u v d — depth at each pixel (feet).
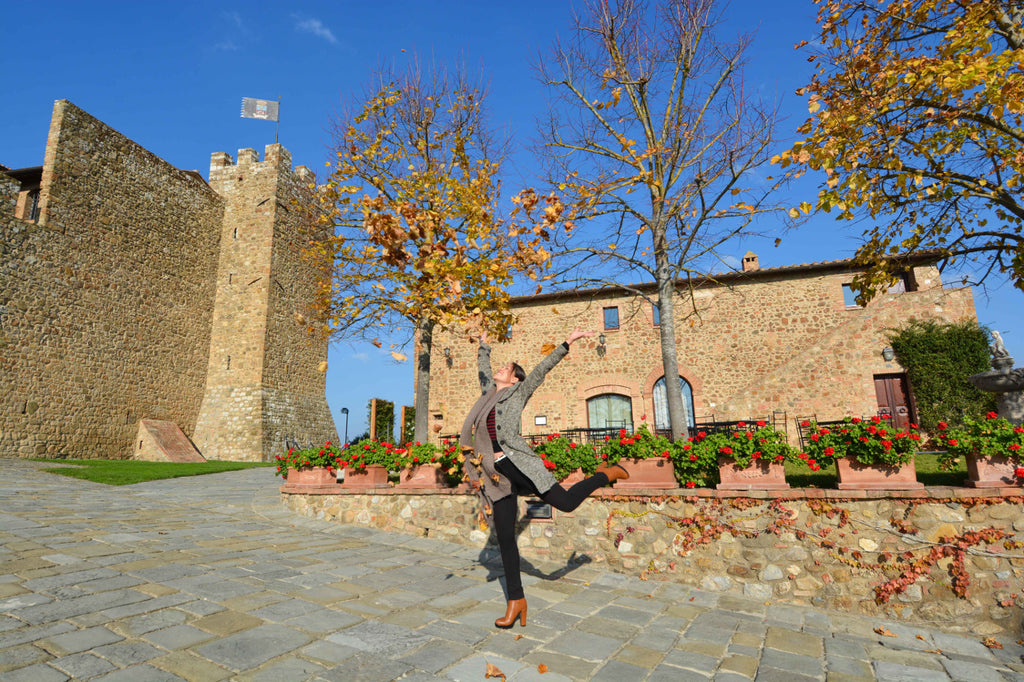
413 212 11.78
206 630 9.37
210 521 20.26
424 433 30.01
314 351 83.10
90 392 58.70
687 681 8.95
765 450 15.57
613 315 52.75
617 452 17.34
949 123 21.85
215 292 77.61
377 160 31.24
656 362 50.24
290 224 80.43
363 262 30.22
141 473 38.50
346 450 22.91
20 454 51.11
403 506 20.74
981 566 13.30
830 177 21.02
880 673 9.93
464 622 11.03
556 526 17.60
